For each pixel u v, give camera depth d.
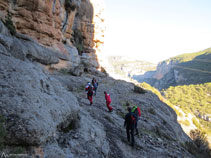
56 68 15.59
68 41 21.56
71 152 3.03
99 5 30.48
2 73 3.02
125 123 5.36
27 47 11.02
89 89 8.12
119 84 19.88
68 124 3.81
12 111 2.43
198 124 27.20
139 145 5.50
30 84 3.21
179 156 5.83
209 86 108.38
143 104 13.00
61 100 3.81
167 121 12.73
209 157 8.16
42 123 2.63
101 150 3.88
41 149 2.48
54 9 16.06
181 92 106.75
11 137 2.21
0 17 10.16
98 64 29.41
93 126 4.71
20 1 12.22
